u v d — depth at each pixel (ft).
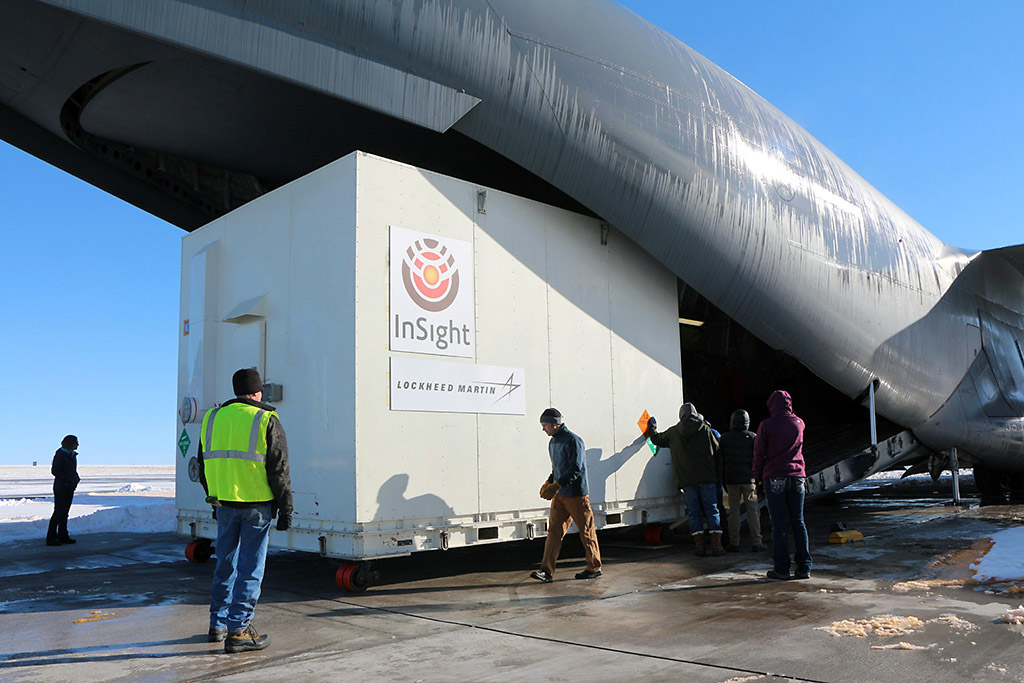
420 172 20.74
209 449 14.03
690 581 19.31
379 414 18.89
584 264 25.21
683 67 27.22
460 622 15.16
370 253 19.27
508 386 22.09
